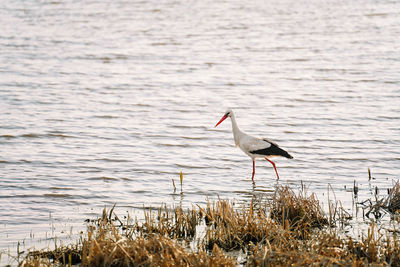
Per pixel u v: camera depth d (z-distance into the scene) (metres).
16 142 17.48
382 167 15.30
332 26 41.50
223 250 9.69
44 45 34.97
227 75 28.05
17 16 44.97
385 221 11.19
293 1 52.94
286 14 46.66
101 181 14.24
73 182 14.10
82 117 20.56
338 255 8.73
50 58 31.50
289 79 27.11
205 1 53.44
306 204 11.20
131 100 23.28
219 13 47.19
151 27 41.31
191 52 33.53
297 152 16.84
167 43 36.03
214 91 25.02
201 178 14.65
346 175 14.72
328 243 9.37
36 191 13.39
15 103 22.28
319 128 19.31
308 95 24.02
